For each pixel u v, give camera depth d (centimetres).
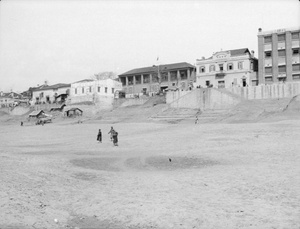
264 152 2638
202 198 1338
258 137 3709
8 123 10188
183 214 1125
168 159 2539
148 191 1487
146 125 6388
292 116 5816
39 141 4528
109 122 7694
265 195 1346
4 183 1476
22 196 1299
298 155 2422
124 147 3469
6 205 1147
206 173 1920
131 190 1514
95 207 1243
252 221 1034
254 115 6262
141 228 1016
